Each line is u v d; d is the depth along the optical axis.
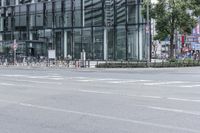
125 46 62.28
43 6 71.25
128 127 10.30
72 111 13.05
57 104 14.77
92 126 10.47
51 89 20.83
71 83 24.97
